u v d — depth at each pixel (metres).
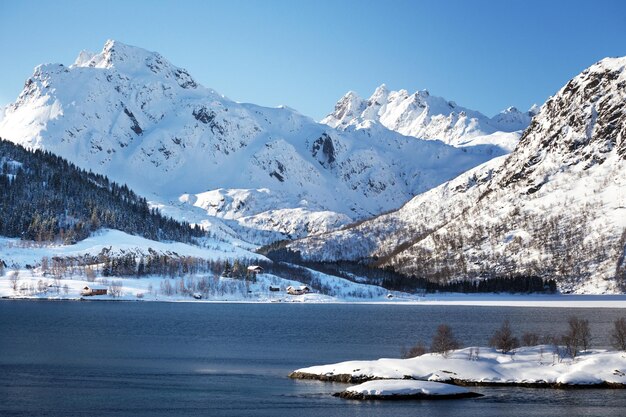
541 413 96.06
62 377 126.44
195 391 112.44
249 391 111.69
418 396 104.62
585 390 109.81
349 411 97.06
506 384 112.94
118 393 110.69
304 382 120.25
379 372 117.38
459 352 127.50
